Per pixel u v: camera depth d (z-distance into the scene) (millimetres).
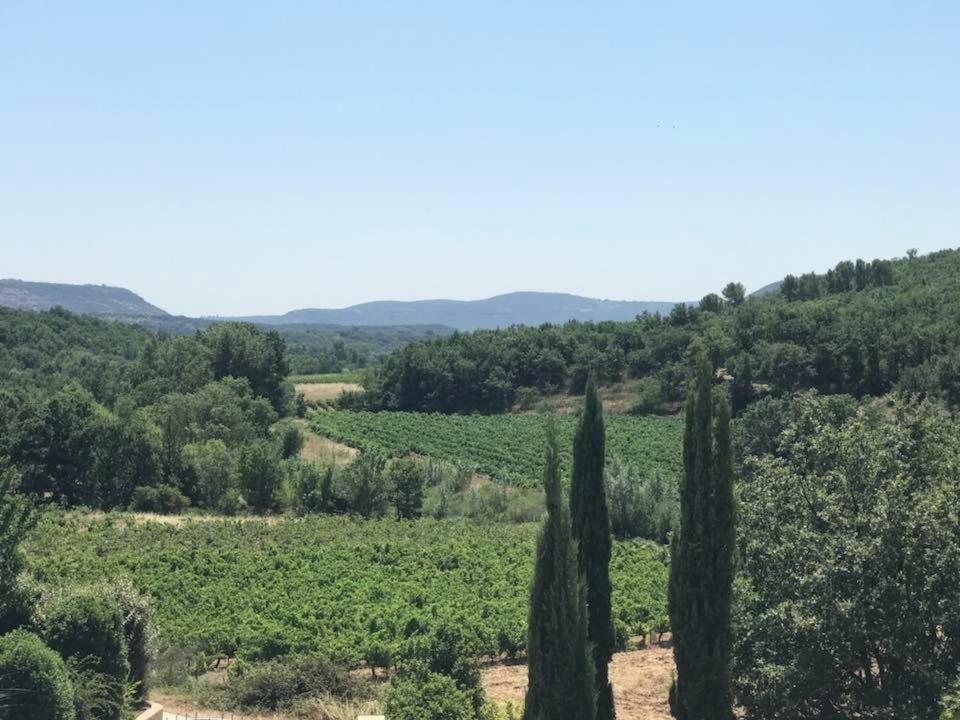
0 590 18172
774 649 18625
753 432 67000
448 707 17125
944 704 15492
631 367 139375
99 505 70750
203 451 76062
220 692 24094
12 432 70188
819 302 134375
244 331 125688
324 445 105188
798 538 18906
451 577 44344
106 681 18109
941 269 149875
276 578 43781
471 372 141000
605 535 18344
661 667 28516
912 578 17766
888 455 19422
